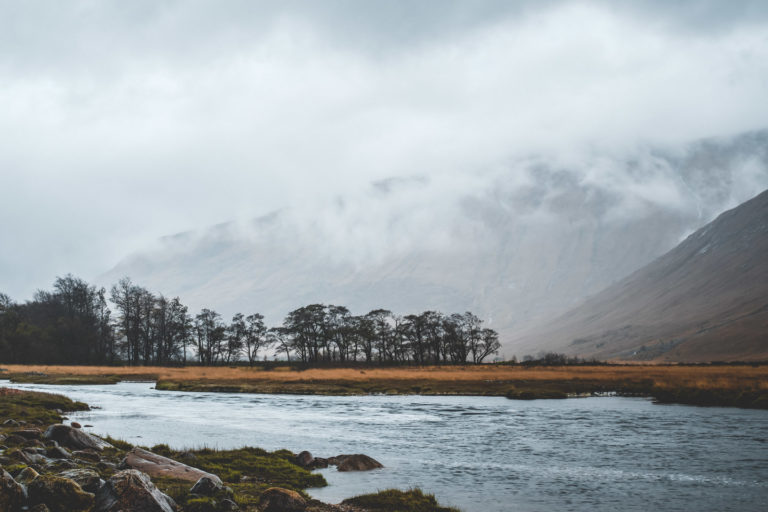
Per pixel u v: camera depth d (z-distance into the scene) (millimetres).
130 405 53750
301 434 34625
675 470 23938
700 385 63781
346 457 25172
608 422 40156
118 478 14047
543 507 18422
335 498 18938
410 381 86125
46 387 80500
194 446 29344
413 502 17734
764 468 24266
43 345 136500
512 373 98625
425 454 27719
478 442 31484
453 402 59188
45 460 18516
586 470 23891
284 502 16156
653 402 56781
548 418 43000
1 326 134500
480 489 20672
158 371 115688
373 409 51500
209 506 15117
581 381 80875
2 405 38469
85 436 23438
